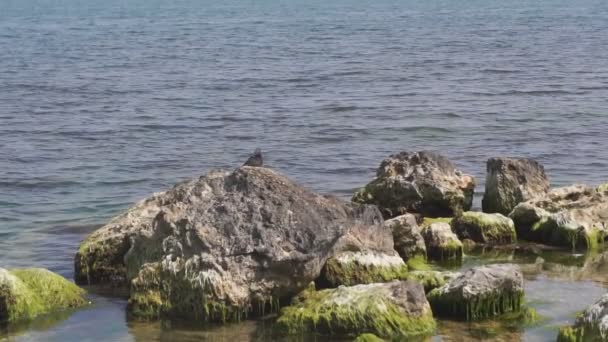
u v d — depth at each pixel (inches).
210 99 2174.0
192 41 4079.7
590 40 3745.1
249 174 773.9
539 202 963.3
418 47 3587.6
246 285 716.0
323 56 3265.3
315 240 733.3
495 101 2069.4
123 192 1227.2
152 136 1676.9
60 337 682.2
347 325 670.5
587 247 903.7
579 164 1375.5
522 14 6008.9
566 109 1931.6
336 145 1577.3
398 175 999.0
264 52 3469.5
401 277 760.3
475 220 924.6
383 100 2113.7
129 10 7834.6
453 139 1621.6
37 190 1237.1
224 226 735.7
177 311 719.1
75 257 828.0
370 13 6569.9
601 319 629.3
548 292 774.5
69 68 2945.4
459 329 681.0
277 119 1860.2
